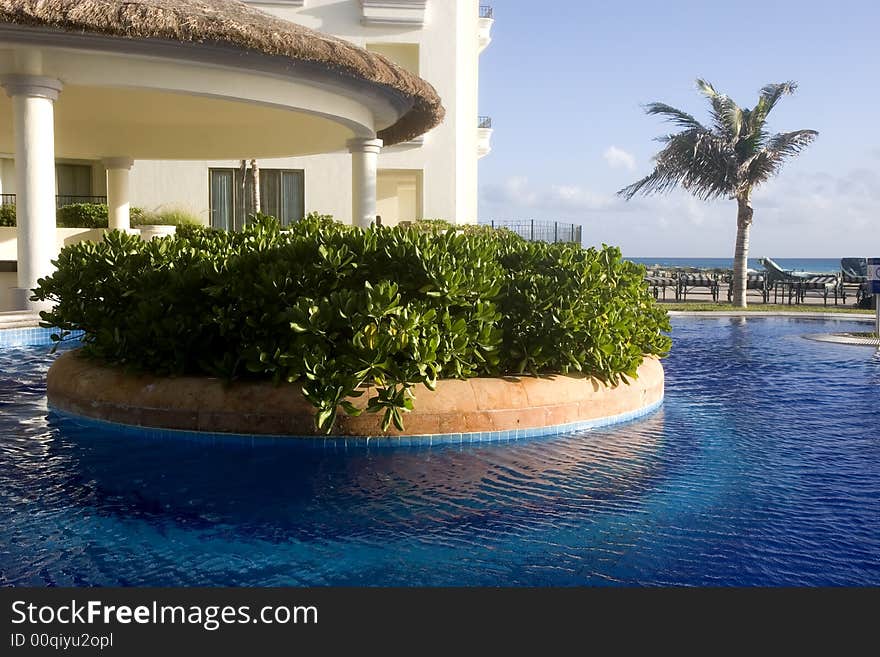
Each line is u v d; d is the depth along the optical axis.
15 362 10.05
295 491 4.89
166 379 6.44
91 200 27.33
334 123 16.28
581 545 4.02
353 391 5.91
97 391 6.68
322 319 5.94
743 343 13.75
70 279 7.73
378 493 4.87
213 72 12.18
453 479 5.18
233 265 6.55
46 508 4.54
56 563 3.76
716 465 5.57
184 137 19.41
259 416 6.07
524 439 6.33
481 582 3.58
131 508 4.55
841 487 5.05
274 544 4.02
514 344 6.83
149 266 7.14
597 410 6.88
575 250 7.84
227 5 12.36
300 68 12.25
